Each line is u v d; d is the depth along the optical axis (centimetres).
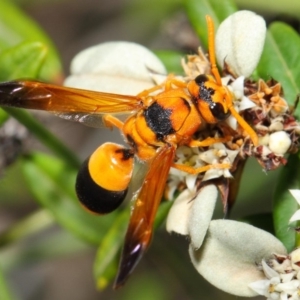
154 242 29
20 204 33
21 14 28
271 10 27
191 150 24
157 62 25
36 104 24
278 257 23
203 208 23
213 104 23
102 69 25
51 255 30
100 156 24
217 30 24
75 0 35
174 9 31
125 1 34
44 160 27
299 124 24
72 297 35
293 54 25
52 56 28
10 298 27
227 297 29
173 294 32
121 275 23
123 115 25
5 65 26
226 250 23
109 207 24
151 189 23
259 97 24
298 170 24
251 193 30
